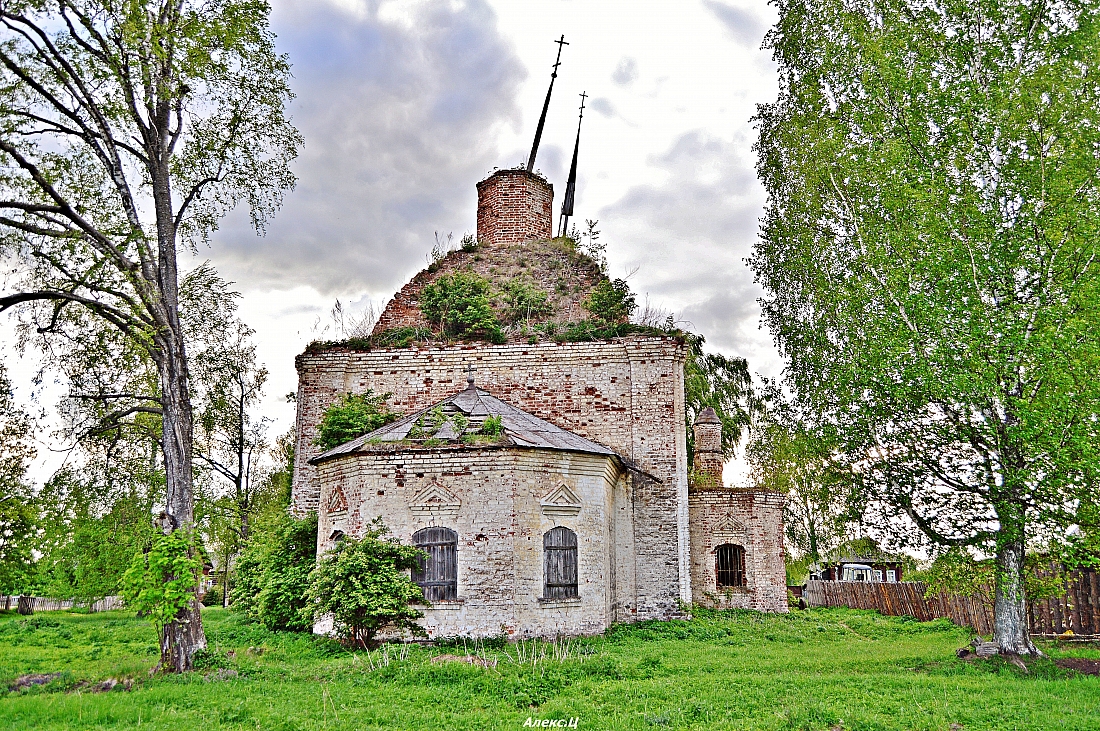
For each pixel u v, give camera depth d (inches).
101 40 675.4
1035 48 713.0
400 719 451.2
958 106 697.0
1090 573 834.2
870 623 1126.4
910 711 460.1
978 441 650.8
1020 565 659.4
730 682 558.6
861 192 757.3
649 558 985.5
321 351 1091.3
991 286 644.1
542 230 1376.7
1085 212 626.8
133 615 1197.1
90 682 570.3
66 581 1243.8
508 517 788.0
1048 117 677.9
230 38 697.0
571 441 892.0
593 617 831.7
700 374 1544.0
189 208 751.7
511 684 534.9
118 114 661.9
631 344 1043.9
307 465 1050.7
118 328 745.0
